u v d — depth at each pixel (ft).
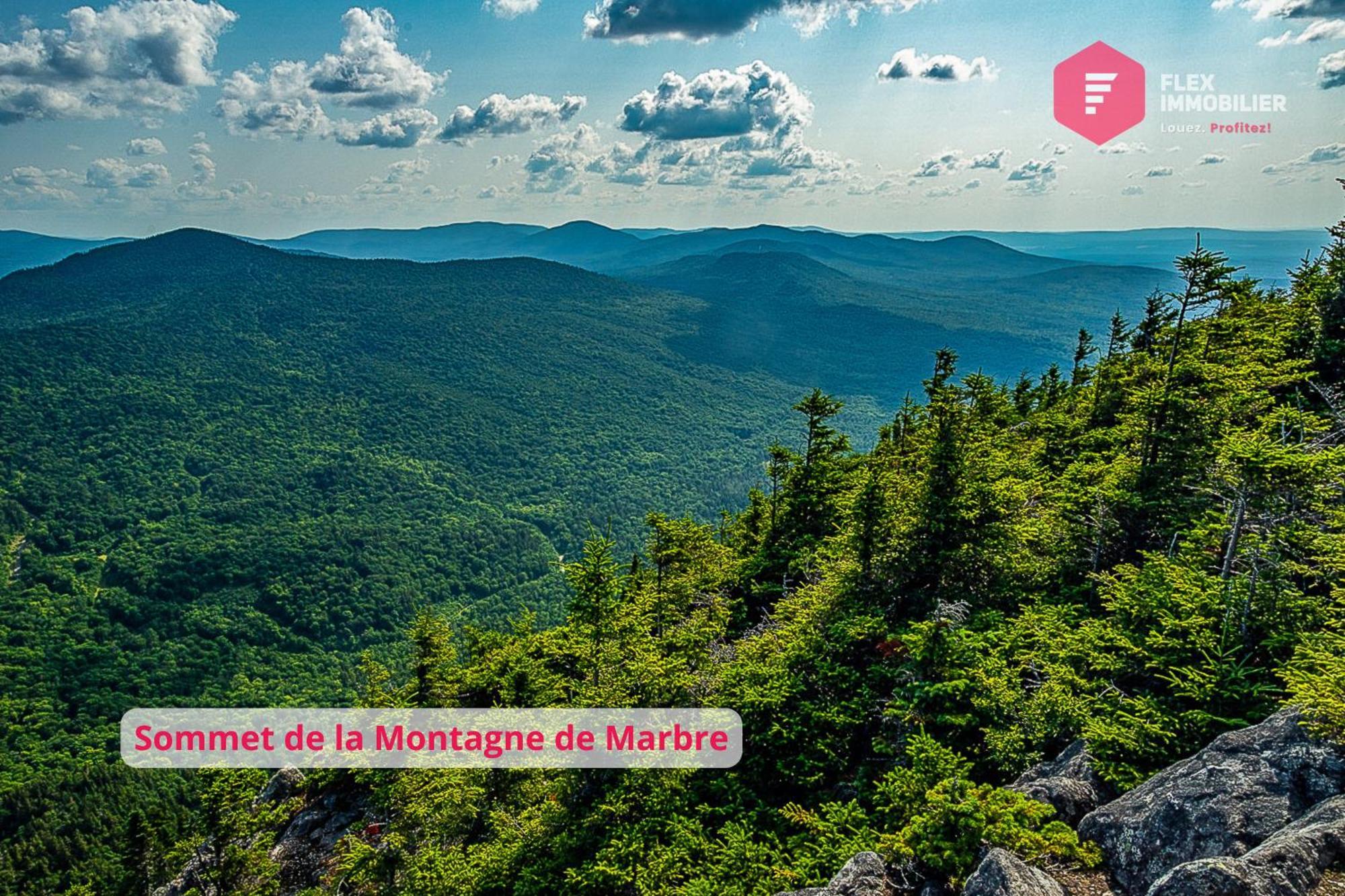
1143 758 40.75
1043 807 35.53
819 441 100.83
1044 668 50.16
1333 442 66.33
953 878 34.68
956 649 49.83
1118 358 104.22
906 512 67.77
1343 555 42.65
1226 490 59.57
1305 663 36.60
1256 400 65.21
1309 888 26.50
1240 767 34.42
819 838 45.91
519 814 65.16
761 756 56.03
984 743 49.52
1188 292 65.10
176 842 75.66
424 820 67.92
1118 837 34.96
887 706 53.36
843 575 69.56
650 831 51.44
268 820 80.02
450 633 97.50
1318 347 82.94
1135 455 71.41
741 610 96.02
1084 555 67.15
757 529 116.16
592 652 65.77
